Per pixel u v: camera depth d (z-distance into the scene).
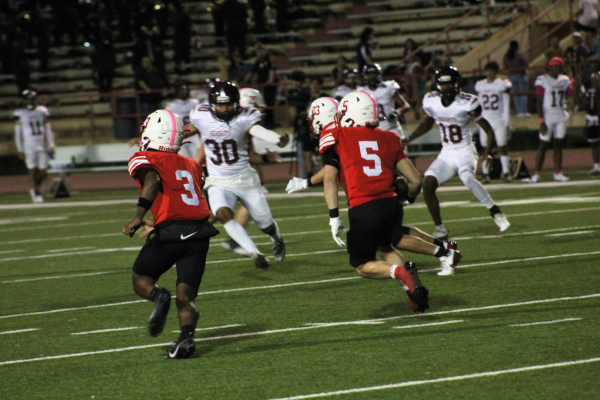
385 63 83.88
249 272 28.47
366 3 93.56
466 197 47.50
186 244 18.42
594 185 48.69
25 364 18.33
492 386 15.14
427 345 18.06
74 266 31.66
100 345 19.70
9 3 102.62
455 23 76.31
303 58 88.50
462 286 24.05
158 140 18.91
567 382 15.12
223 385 16.03
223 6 92.88
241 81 75.75
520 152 67.75
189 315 18.05
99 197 60.94
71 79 98.25
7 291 27.30
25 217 50.50
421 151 63.25
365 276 20.59
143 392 15.86
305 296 24.03
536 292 22.59
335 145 20.73
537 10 78.19
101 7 101.06
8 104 94.94
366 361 17.12
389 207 20.30
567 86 51.72
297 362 17.34
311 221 41.31
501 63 76.94
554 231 32.91
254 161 28.77
